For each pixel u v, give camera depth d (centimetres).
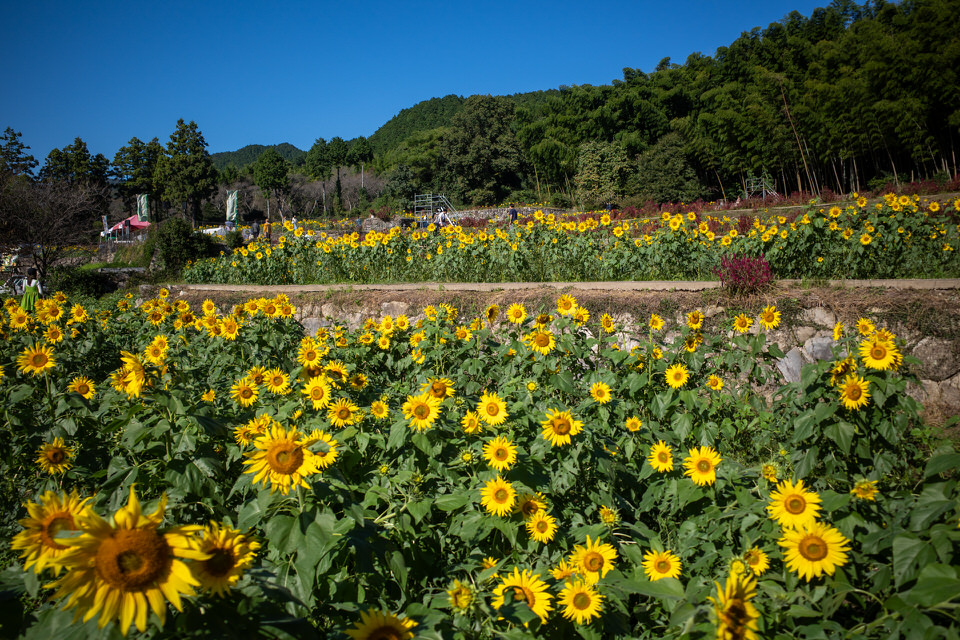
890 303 551
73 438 306
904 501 225
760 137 3900
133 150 7806
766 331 599
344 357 489
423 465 280
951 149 3094
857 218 764
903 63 2919
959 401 512
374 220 3247
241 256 1386
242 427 272
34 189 2411
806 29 5862
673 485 280
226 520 215
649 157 4766
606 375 393
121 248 3058
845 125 3200
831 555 183
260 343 530
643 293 702
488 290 847
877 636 175
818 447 282
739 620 149
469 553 243
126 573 108
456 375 456
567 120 6378
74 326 543
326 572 206
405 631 152
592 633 190
